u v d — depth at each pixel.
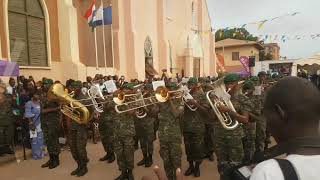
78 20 18.66
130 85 6.66
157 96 5.97
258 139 7.62
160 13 26.80
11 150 8.77
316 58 24.78
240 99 5.64
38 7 14.78
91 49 19.83
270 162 1.28
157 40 26.80
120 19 21.22
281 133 1.41
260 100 6.90
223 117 5.54
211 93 5.56
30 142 9.05
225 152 5.70
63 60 15.76
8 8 13.19
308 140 1.32
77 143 7.24
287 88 1.39
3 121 8.41
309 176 1.21
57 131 7.95
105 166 8.02
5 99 8.48
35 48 14.58
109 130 8.16
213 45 38.69
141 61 23.31
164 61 26.83
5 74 9.91
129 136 6.54
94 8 17.02
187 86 7.14
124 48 21.67
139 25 23.36
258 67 33.66
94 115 8.33
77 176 7.28
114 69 20.28
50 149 7.89
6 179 7.18
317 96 1.38
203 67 35.16
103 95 7.99
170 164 5.98
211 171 7.41
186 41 31.33
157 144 10.06
